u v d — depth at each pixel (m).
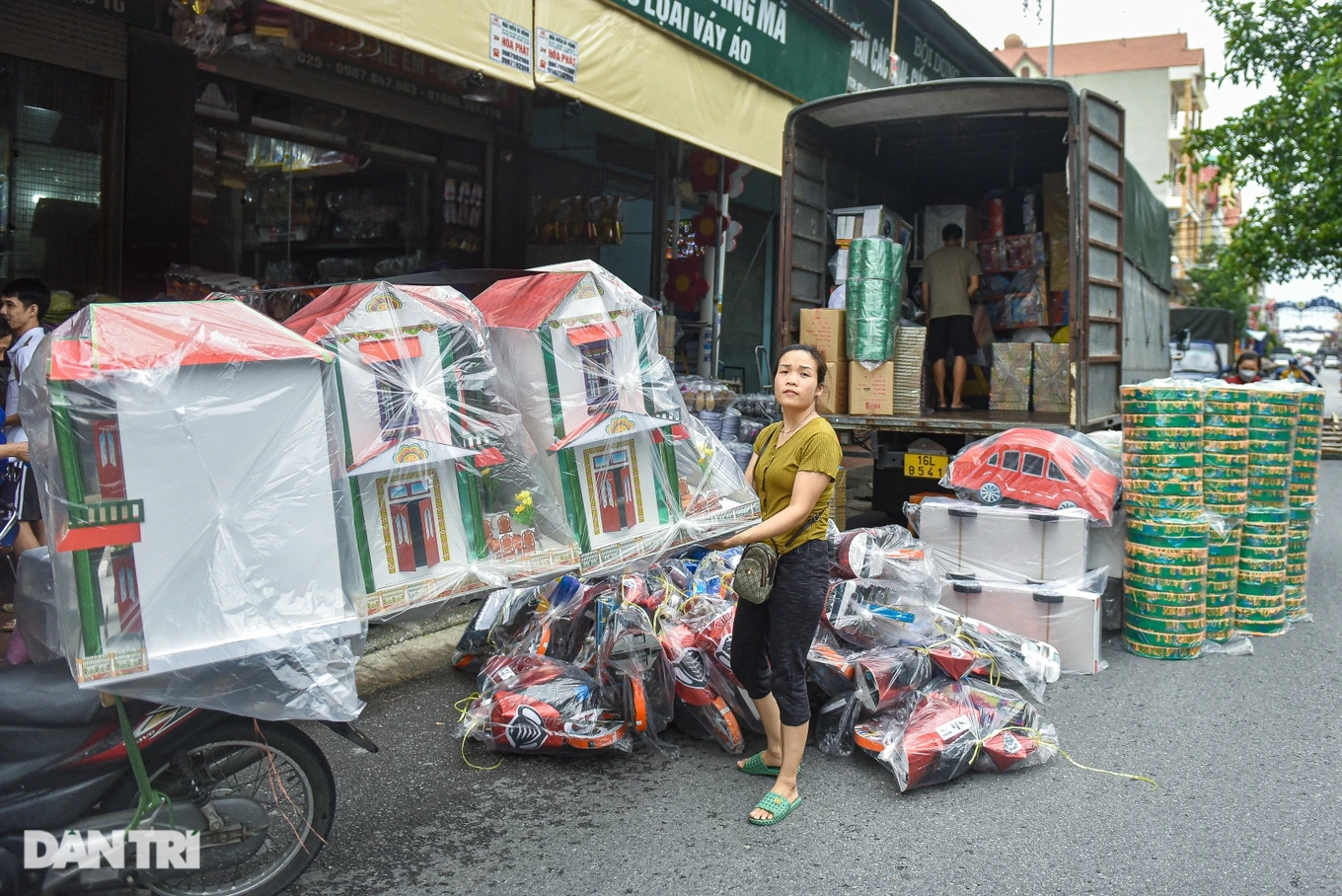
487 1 5.57
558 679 4.34
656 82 7.14
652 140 10.20
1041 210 9.71
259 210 7.50
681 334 10.42
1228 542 5.91
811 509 3.64
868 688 4.20
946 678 4.44
